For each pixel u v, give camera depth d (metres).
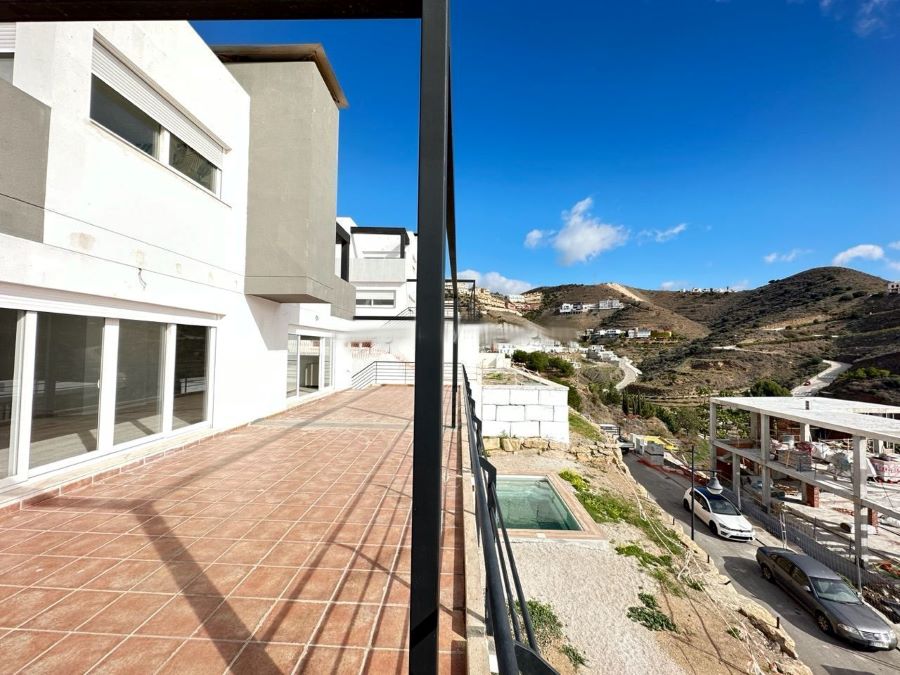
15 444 3.40
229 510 3.35
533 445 13.15
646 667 5.51
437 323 0.93
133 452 4.62
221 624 1.98
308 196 6.82
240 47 6.89
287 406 8.69
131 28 4.30
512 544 8.12
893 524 15.04
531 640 1.11
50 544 2.76
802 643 8.27
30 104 3.29
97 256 3.96
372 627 1.96
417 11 1.06
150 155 4.74
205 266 5.73
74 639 1.87
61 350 3.78
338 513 3.29
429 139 0.96
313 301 7.82
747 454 18.73
